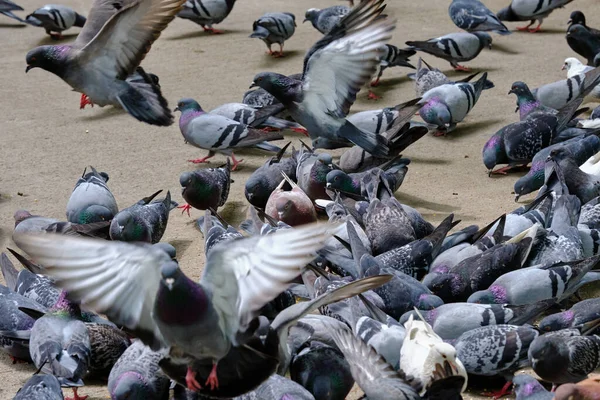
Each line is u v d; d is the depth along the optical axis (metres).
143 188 16.19
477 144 17.80
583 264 11.27
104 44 10.96
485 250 12.05
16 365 11.12
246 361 7.25
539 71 21.39
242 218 15.13
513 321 10.42
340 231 12.92
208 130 16.36
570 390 8.77
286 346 9.38
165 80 21.72
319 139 14.55
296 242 6.34
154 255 6.58
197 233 14.64
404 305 10.91
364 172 15.23
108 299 6.52
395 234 12.73
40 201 15.71
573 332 9.89
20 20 24.62
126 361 9.64
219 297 6.81
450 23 25.00
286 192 13.98
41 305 11.34
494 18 21.64
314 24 23.33
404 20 25.45
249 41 24.50
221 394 7.36
